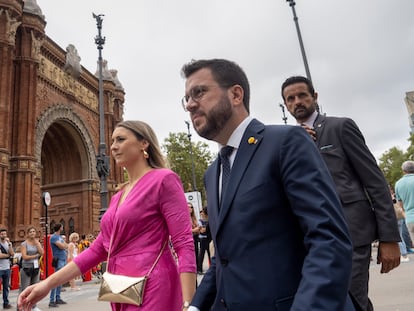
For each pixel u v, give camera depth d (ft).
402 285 26.50
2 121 83.87
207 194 7.66
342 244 5.20
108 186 132.05
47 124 102.27
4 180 82.28
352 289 10.65
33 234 37.19
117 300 9.38
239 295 5.99
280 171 6.15
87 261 10.92
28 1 98.53
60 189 125.29
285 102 14.07
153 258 9.86
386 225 11.24
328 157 12.37
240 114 7.22
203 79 7.11
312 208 5.52
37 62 97.04
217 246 6.57
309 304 4.78
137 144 11.60
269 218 6.09
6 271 39.27
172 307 9.68
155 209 10.27
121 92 149.69
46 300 43.50
